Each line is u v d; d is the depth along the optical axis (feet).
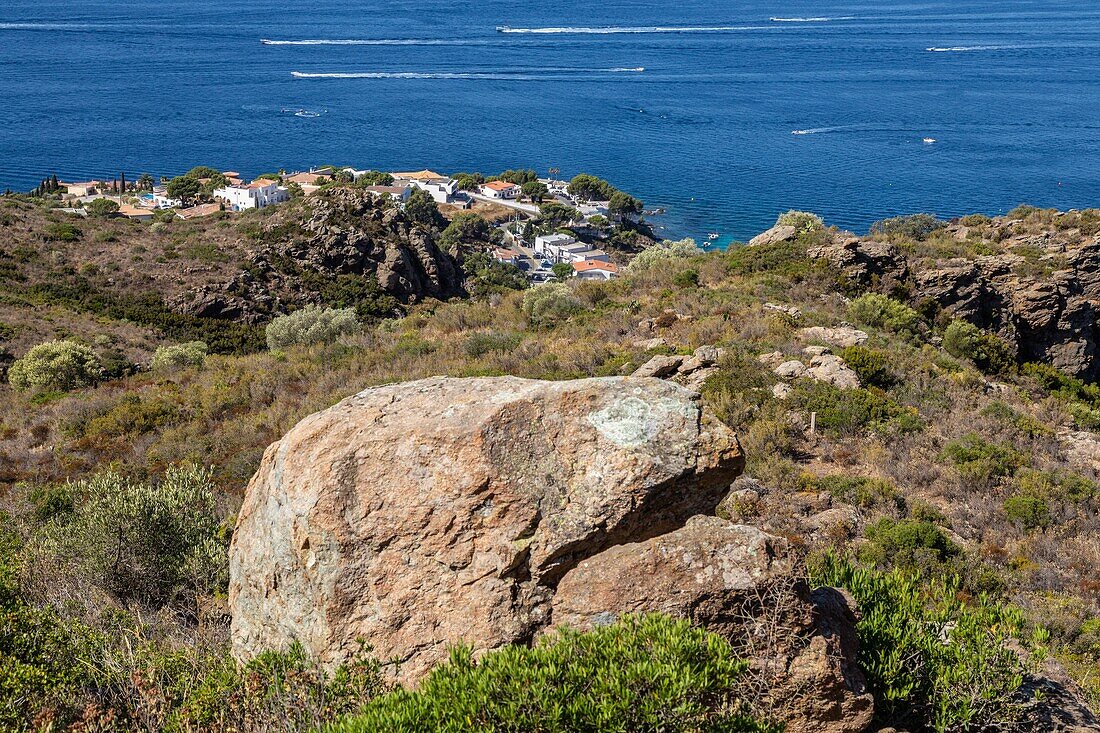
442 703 15.14
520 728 14.61
